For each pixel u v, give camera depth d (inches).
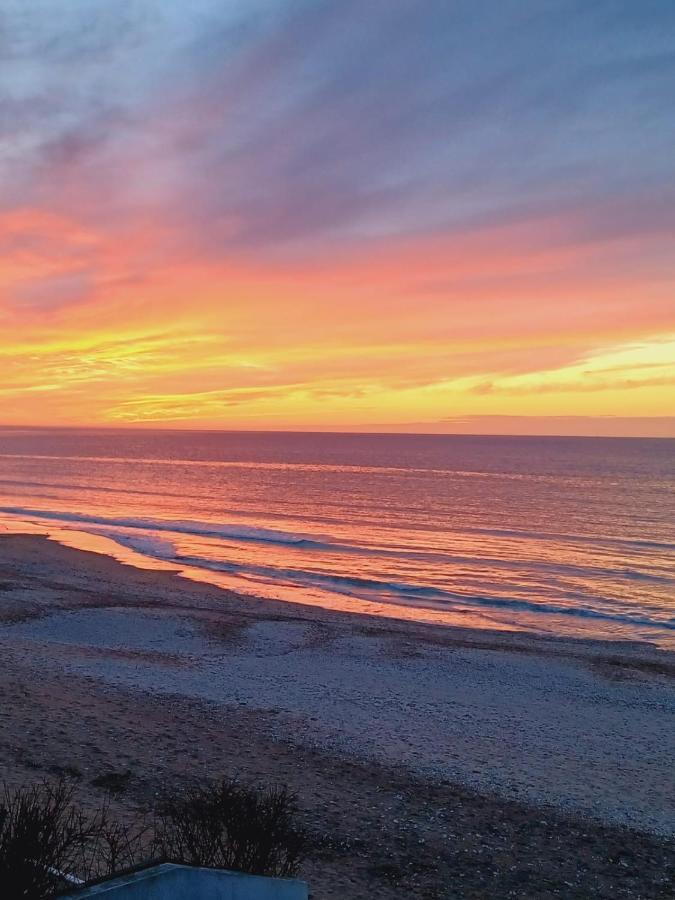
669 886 367.2
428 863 372.5
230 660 803.4
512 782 500.4
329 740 562.3
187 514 2385.6
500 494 3154.5
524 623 1070.4
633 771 537.6
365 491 3280.0
